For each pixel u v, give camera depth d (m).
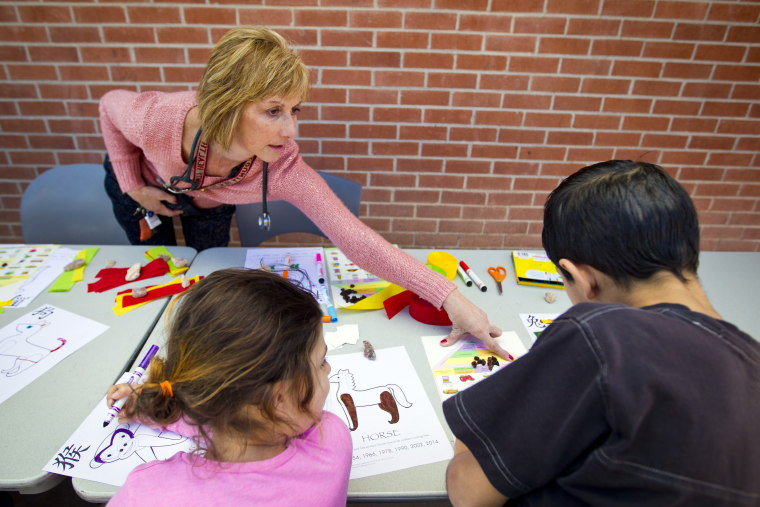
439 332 1.07
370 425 0.82
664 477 0.43
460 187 2.23
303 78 0.96
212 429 0.57
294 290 0.62
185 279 1.19
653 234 0.51
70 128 2.07
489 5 1.84
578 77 1.98
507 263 1.37
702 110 2.05
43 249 1.36
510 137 2.11
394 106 2.03
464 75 1.97
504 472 0.52
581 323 0.47
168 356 0.58
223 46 0.92
